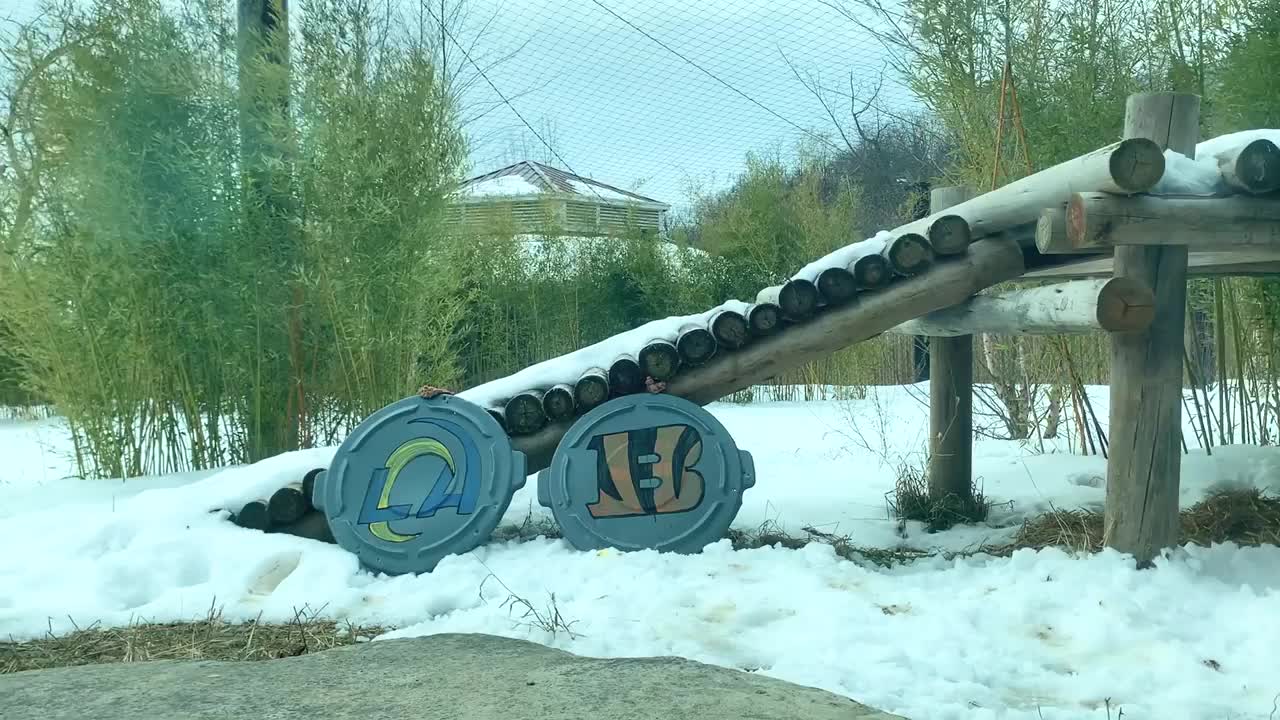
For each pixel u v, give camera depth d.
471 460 4.89
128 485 7.08
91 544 4.86
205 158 7.45
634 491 4.92
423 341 8.30
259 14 7.71
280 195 7.56
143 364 7.52
